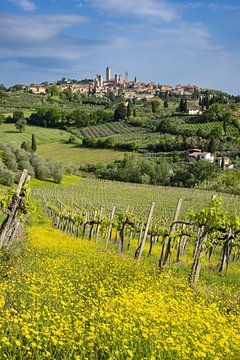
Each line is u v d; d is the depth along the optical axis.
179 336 6.59
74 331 6.56
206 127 161.38
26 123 159.88
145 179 103.62
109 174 108.44
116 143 137.50
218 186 90.94
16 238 19.19
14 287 8.92
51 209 44.81
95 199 66.69
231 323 8.48
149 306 7.78
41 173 83.06
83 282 11.05
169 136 148.62
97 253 17.05
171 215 50.19
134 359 6.20
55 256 15.74
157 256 23.06
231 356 6.68
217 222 13.94
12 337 6.07
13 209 13.71
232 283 15.75
